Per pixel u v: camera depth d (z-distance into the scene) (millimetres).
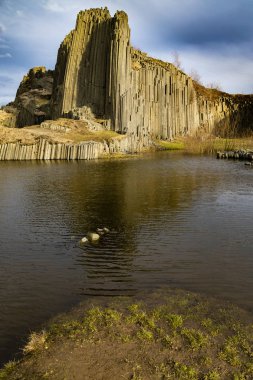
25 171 61781
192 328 11641
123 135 113312
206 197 36906
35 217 28891
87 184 46531
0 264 18625
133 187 43938
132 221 27484
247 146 128625
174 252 20203
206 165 73312
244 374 9445
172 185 45406
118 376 9344
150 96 154250
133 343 10789
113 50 130500
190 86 187625
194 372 9477
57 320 12531
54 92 152750
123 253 20141
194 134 176000
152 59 178625
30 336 11391
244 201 34469
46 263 18703
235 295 14484
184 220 27562
